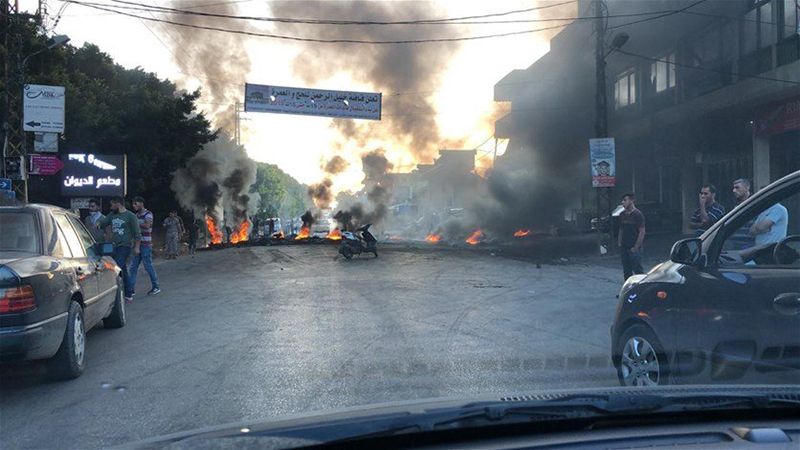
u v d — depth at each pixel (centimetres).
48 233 675
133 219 1171
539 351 762
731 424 287
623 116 3366
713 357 472
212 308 1104
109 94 3172
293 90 2969
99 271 793
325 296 1247
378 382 628
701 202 1069
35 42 2477
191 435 265
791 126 2112
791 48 2033
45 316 580
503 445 262
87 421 519
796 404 298
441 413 275
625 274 1186
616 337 587
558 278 1527
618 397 298
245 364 708
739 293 454
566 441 263
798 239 471
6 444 468
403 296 1239
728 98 2291
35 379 652
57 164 1983
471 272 1680
